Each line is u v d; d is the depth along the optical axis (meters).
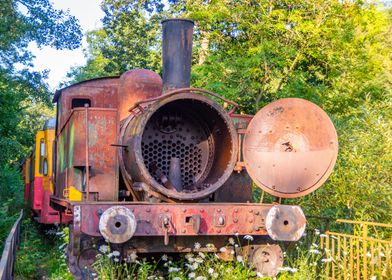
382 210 9.64
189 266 6.77
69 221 9.24
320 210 10.19
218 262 7.43
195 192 7.04
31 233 11.88
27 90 19.36
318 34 14.13
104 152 7.78
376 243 8.46
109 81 9.59
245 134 7.41
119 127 7.76
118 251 6.81
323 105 14.56
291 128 7.46
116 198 7.71
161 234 6.53
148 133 7.35
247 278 7.15
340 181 10.12
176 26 7.58
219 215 6.78
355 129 11.15
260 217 6.98
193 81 15.50
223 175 7.14
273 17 14.71
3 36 17.20
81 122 7.84
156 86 8.03
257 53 14.05
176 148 7.48
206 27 15.45
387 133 10.55
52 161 11.27
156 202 6.93
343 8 14.55
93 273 6.66
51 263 9.52
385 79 19.48
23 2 18.17
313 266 7.54
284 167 7.43
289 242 8.41
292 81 14.34
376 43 16.34
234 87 14.53
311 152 7.39
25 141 18.20
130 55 26.03
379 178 10.12
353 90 15.37
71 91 9.38
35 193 13.78
